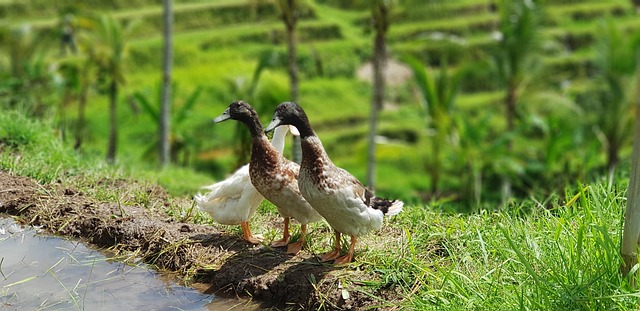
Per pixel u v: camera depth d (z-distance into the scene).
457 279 5.93
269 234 7.33
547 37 24.12
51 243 7.48
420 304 5.66
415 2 20.45
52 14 42.16
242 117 6.47
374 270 6.26
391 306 5.86
